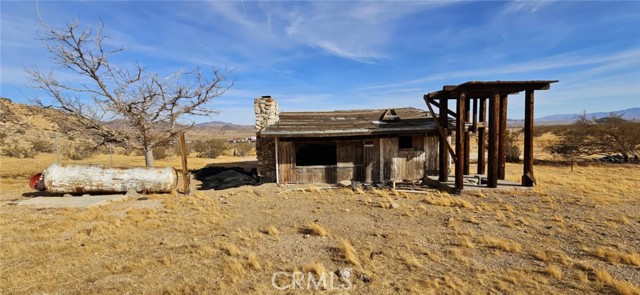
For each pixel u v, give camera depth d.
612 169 16.73
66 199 10.77
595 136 20.75
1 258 5.64
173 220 8.07
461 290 4.27
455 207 8.95
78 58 13.30
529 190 10.55
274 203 10.09
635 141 19.17
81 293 4.37
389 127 13.17
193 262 5.42
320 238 6.59
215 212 8.82
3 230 7.24
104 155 29.67
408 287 4.41
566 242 6.05
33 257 5.70
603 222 7.24
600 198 9.42
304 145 18.09
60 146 33.88
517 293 4.18
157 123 15.42
